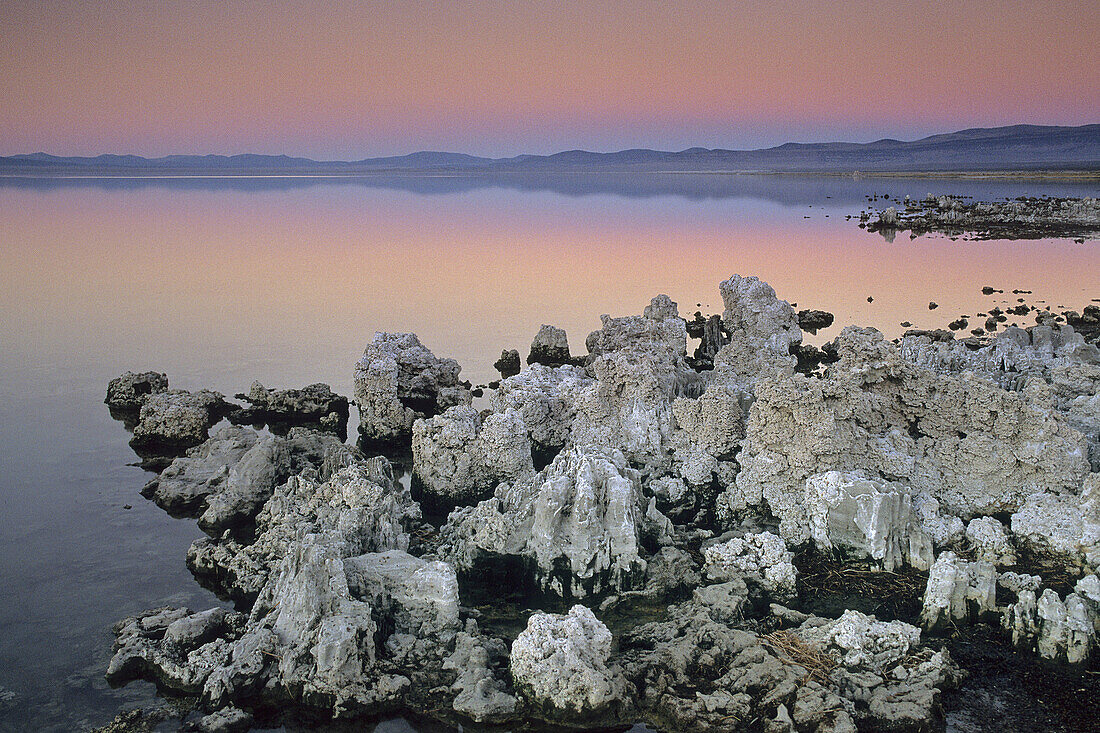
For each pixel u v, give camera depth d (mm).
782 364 36219
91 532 27516
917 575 23578
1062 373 31156
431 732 18953
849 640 20141
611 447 29062
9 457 33406
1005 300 58688
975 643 20953
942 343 37562
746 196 166000
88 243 92688
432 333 51875
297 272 74438
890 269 72625
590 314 56750
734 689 19281
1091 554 23266
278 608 20984
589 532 23047
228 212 130500
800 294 62094
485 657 20297
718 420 28750
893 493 23750
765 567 23469
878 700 18797
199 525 28000
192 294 64688
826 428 25641
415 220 118750
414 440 29609
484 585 24047
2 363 46094
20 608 23281
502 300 61531
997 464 26031
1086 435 28141
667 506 28250
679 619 21797
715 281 67812
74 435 35688
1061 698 19188
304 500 26438
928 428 28094
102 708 19484
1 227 107125
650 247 88188
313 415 37500
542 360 45688
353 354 47188
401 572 22062
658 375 31812
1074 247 84312
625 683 19578
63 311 58812
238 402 38938
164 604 23484
